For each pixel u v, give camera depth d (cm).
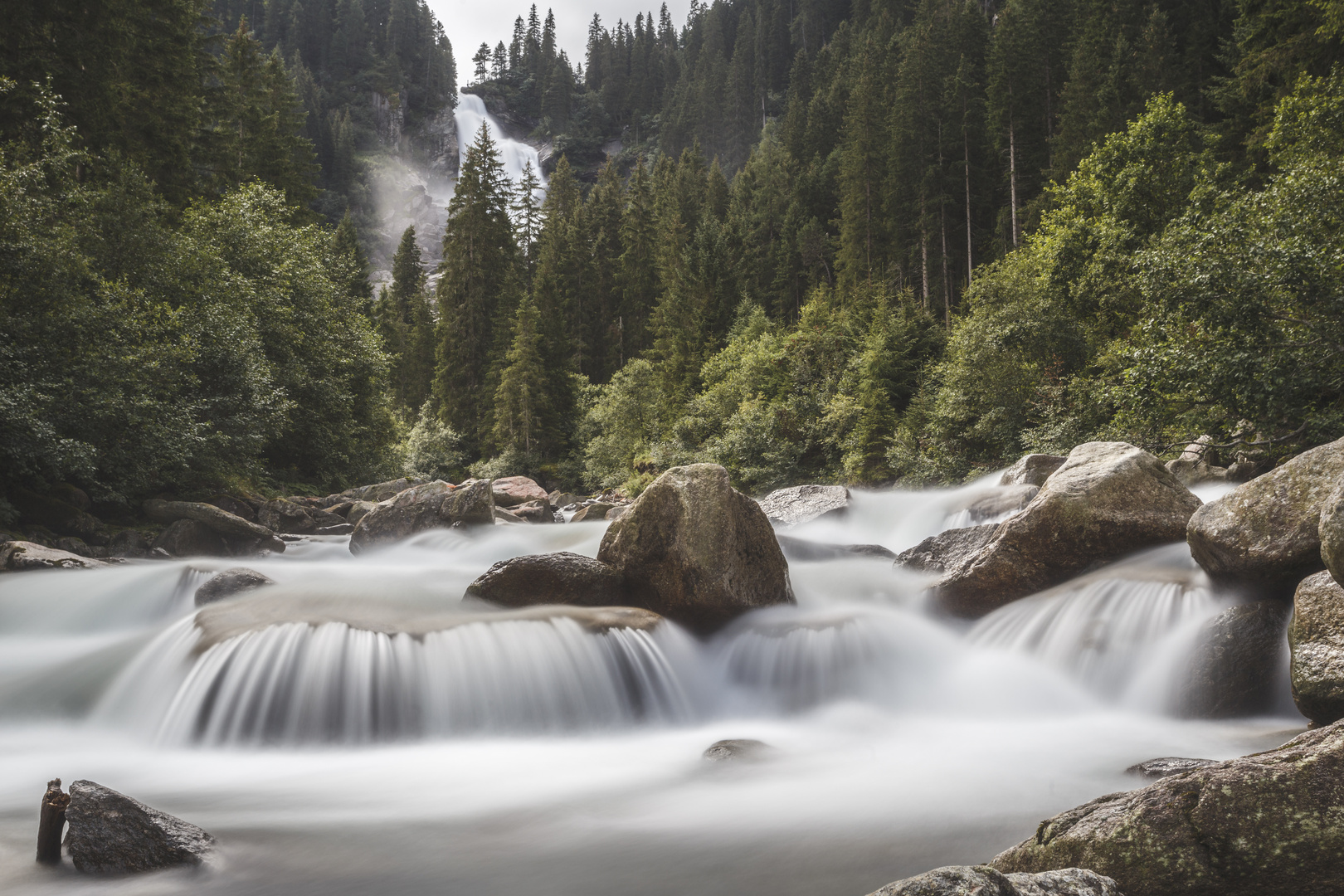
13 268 1739
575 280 8494
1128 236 2755
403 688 776
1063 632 889
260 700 752
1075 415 2677
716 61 19412
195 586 1245
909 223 6475
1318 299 1465
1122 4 5919
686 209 10194
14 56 2420
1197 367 1527
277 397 2481
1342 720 366
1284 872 300
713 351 5931
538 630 848
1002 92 6047
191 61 3428
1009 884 268
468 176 7775
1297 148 2045
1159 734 723
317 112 19688
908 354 4203
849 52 13438
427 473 6338
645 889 436
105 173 2505
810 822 530
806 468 4153
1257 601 757
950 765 652
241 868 468
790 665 912
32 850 490
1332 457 753
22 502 1773
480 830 534
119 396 1789
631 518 1012
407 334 9012
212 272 2628
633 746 764
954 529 1271
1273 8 2742
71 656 964
